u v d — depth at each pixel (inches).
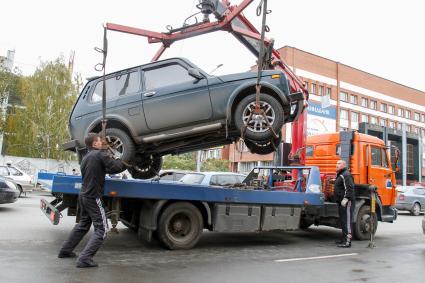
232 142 315.0
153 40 323.9
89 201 219.3
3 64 1219.2
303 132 378.3
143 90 286.8
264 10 256.4
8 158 1229.7
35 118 1274.6
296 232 426.6
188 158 1653.5
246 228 306.5
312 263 259.4
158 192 270.1
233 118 277.0
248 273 222.2
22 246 264.7
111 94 291.9
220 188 294.2
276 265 248.1
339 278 219.3
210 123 279.7
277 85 275.1
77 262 214.8
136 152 299.0
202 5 317.7
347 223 337.4
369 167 388.2
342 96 2006.6
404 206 755.4
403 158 1948.8
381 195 398.9
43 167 1263.5
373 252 314.2
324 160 409.7
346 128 2004.2
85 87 301.4
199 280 200.8
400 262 274.4
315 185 346.9
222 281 201.5
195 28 321.7
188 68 285.4
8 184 467.2
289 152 392.5
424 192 788.6
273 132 263.9
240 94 277.0
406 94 2425.0
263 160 1221.1
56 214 254.5
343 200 334.3
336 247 333.7
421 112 2529.5
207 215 295.1
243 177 489.1
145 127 282.4
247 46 347.6
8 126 1296.8
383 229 487.8
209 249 293.7
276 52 362.3
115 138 281.9
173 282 194.2
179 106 279.3
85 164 222.2
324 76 1908.2
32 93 1290.6
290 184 372.5
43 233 320.2
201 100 278.5
